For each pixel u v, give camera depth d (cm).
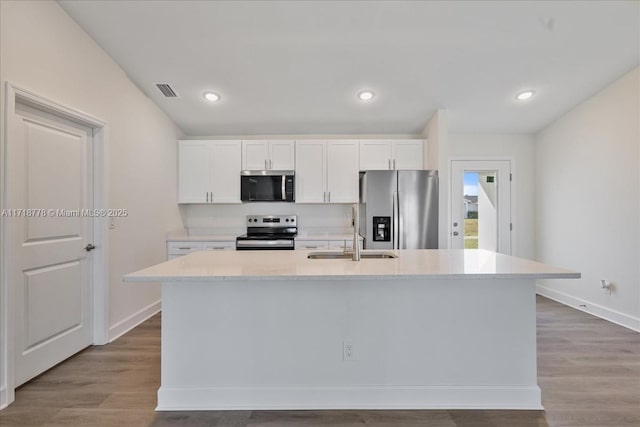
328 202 429
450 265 194
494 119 419
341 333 195
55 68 234
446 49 284
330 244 409
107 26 259
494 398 193
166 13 246
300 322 194
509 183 465
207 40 274
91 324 283
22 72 208
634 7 237
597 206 357
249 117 408
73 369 240
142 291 346
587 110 368
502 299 195
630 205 319
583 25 255
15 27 203
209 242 404
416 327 195
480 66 308
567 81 333
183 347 193
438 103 375
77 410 191
